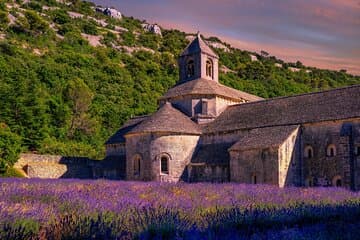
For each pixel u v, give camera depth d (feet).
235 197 75.51
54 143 258.57
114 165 193.47
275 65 563.89
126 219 42.22
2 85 264.72
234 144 156.66
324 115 146.82
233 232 34.91
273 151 142.72
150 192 84.58
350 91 152.46
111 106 324.60
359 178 135.64
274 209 53.52
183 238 32.99
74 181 123.95
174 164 165.58
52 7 613.93
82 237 34.17
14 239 33.45
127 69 392.88
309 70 563.48
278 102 169.58
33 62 335.47
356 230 36.68
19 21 451.94
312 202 66.95
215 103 182.91
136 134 171.83
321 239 33.09
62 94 310.65
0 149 179.01
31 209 48.03
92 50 447.01
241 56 573.74
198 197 73.72
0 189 79.25
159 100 194.08
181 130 168.55
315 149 146.10
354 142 138.00
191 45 200.85
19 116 251.39
